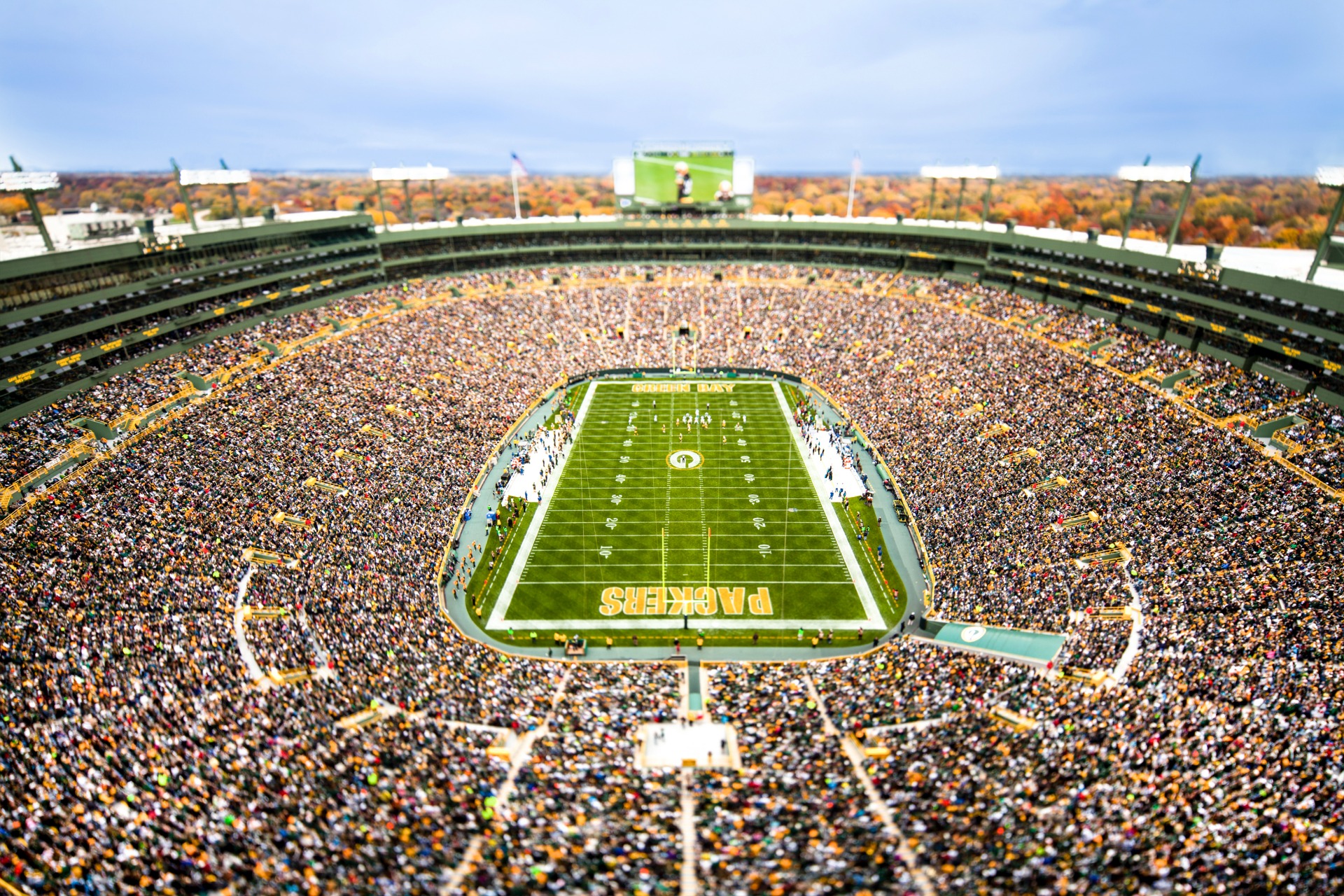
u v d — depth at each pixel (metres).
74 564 34.91
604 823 22.25
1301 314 48.19
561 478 56.25
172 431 47.47
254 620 33.56
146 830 20.98
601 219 98.00
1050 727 25.78
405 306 78.50
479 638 38.59
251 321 63.94
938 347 71.06
